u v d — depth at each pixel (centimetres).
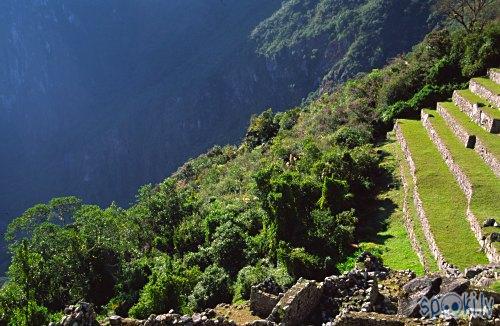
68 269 2927
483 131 2720
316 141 3853
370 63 12388
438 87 3928
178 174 7175
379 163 3127
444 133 2983
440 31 4741
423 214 2158
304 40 16088
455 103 3456
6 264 10500
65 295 2906
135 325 1201
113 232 3272
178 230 3531
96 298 2914
